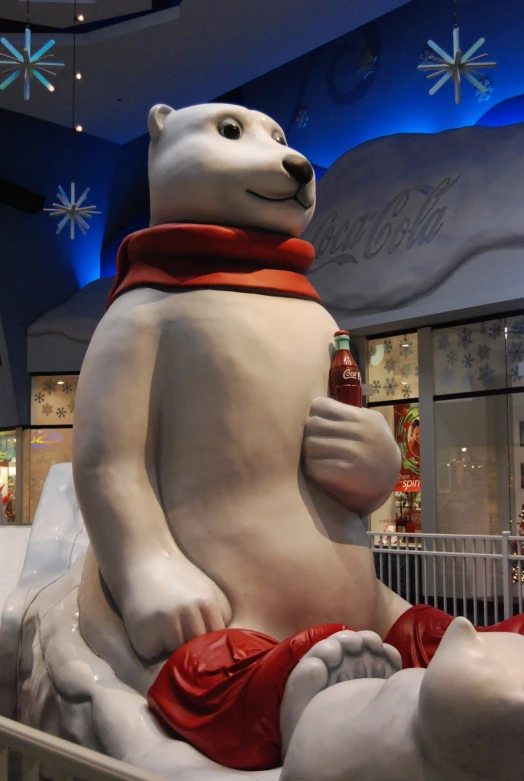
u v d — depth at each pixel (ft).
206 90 41.34
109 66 38.27
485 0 33.27
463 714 4.49
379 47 37.04
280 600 7.63
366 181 35.73
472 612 24.59
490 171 31.24
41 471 49.57
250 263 8.55
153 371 8.17
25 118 45.70
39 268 48.91
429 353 34.42
